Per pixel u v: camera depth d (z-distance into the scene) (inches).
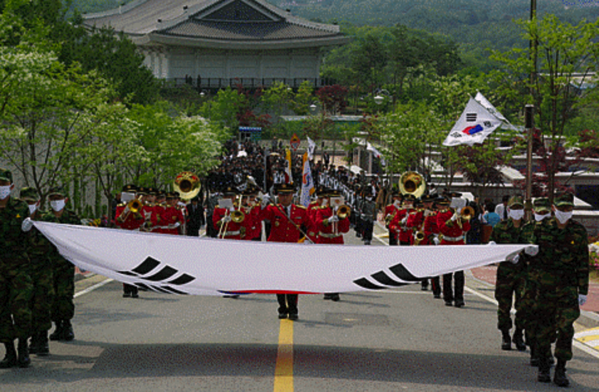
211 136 1585.9
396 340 400.2
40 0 1141.7
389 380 307.1
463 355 366.9
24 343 320.2
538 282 323.9
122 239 332.8
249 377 303.6
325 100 4114.2
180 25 4419.3
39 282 343.0
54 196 381.4
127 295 552.7
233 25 4527.6
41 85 633.0
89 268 341.4
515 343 389.1
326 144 3713.1
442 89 1359.5
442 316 495.8
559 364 314.3
